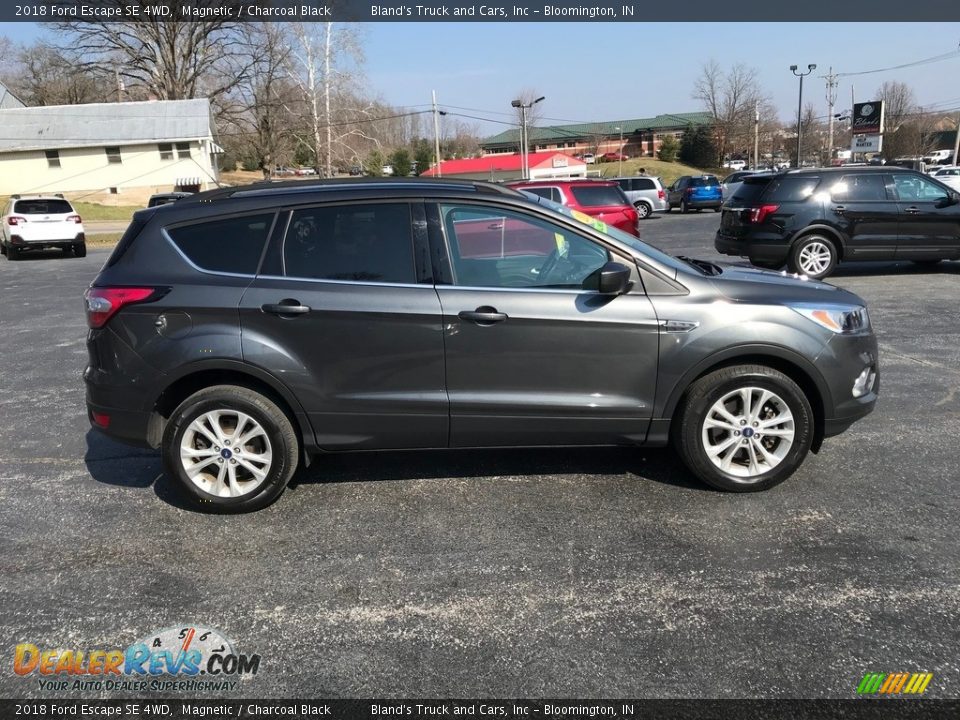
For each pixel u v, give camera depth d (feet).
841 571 11.06
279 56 163.12
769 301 13.28
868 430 16.81
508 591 10.84
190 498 13.35
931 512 12.81
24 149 143.23
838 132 282.36
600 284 12.44
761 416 13.61
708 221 89.56
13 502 14.21
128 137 146.51
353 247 13.12
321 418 13.15
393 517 13.24
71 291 43.98
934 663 9.05
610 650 9.49
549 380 13.15
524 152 148.56
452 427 13.30
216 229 13.23
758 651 9.36
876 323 27.86
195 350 12.79
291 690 8.98
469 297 12.91
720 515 12.92
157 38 164.04
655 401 13.29
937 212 35.83
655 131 326.44
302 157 203.21
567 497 13.82
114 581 11.36
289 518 13.30
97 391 13.20
